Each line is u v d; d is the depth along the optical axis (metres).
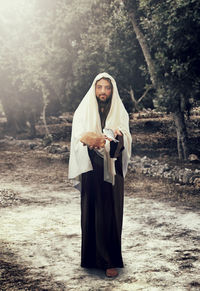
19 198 8.09
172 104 11.51
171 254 4.81
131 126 22.23
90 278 4.07
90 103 4.01
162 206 7.30
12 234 5.62
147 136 18.25
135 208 7.16
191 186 8.98
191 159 11.70
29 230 5.82
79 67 14.18
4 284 3.96
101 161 3.97
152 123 22.66
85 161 3.93
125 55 13.18
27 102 20.44
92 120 3.98
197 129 18.92
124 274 4.17
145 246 5.10
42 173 11.23
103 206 4.03
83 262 4.27
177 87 10.74
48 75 15.80
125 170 4.17
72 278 4.08
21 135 22.16
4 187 9.30
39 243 5.22
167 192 8.45
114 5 13.68
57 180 10.20
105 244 4.08
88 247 4.21
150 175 10.27
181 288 3.85
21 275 4.18
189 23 9.70
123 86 13.91
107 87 3.96
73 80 15.16
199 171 9.96
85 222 4.13
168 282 3.99
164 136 17.94
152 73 11.64
